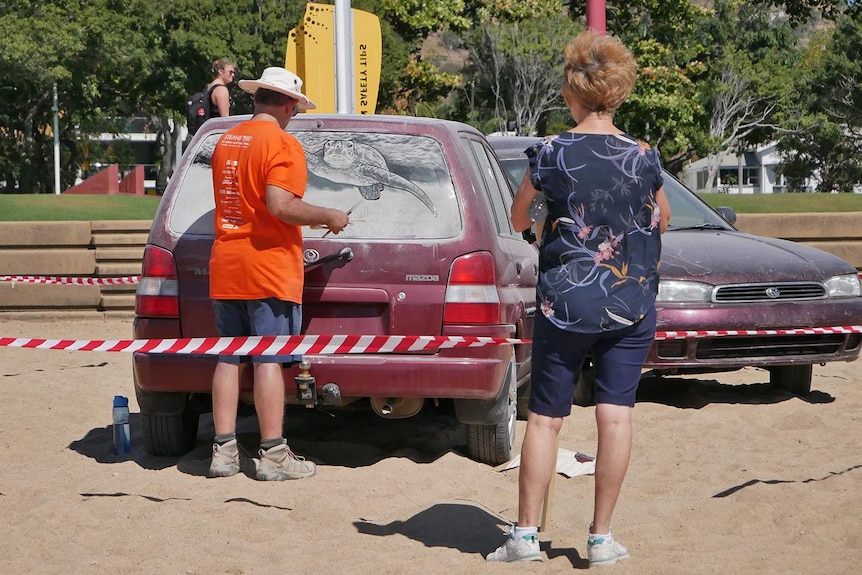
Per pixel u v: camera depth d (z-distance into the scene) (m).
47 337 14.84
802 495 6.44
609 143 4.98
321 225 6.52
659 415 9.09
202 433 8.32
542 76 58.75
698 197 11.47
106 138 99.81
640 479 7.02
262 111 6.72
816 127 74.06
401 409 7.01
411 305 6.86
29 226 16.28
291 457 6.82
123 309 16.50
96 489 6.56
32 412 9.24
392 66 46.91
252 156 6.52
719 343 9.31
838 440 8.20
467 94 61.47
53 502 6.15
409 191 7.07
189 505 6.18
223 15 52.81
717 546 5.48
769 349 9.41
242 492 6.47
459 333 6.83
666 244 10.02
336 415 8.84
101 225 16.44
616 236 4.92
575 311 4.90
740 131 73.00
